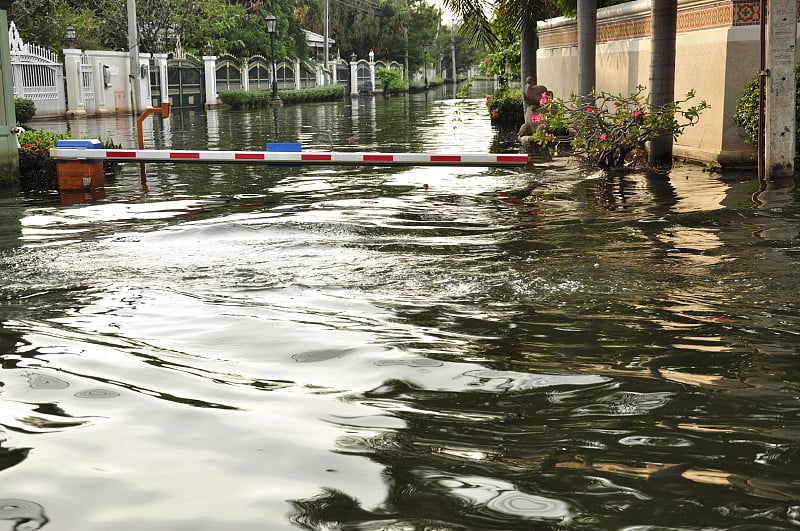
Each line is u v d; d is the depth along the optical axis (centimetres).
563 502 258
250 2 5812
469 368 393
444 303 512
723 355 405
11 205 995
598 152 1308
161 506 259
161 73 4109
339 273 599
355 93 6681
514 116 2275
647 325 456
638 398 351
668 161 1291
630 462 288
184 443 309
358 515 251
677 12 1373
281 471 283
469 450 300
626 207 883
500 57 2472
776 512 249
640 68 1565
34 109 2927
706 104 1244
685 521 244
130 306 517
